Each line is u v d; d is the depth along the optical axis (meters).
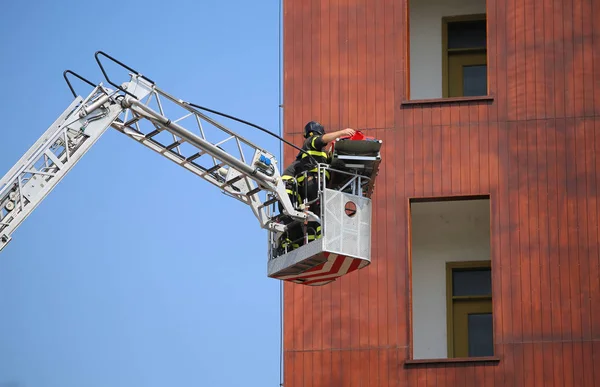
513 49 51.28
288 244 43.94
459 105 51.16
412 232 54.09
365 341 49.31
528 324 48.50
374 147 41.97
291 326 49.84
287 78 52.28
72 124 41.19
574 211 49.41
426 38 56.06
